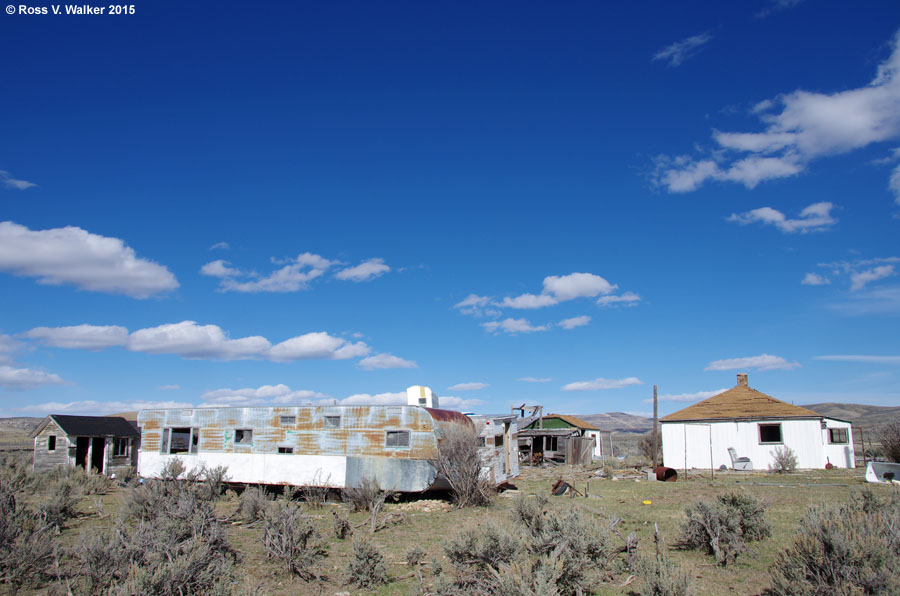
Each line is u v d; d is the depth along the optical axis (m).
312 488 19.44
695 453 32.78
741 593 9.19
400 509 18.02
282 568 10.95
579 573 9.08
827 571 8.15
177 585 8.29
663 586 8.37
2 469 21.70
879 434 33.66
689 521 12.65
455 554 9.97
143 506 15.10
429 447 18.95
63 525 14.55
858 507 10.71
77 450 34.56
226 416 21.73
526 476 29.59
